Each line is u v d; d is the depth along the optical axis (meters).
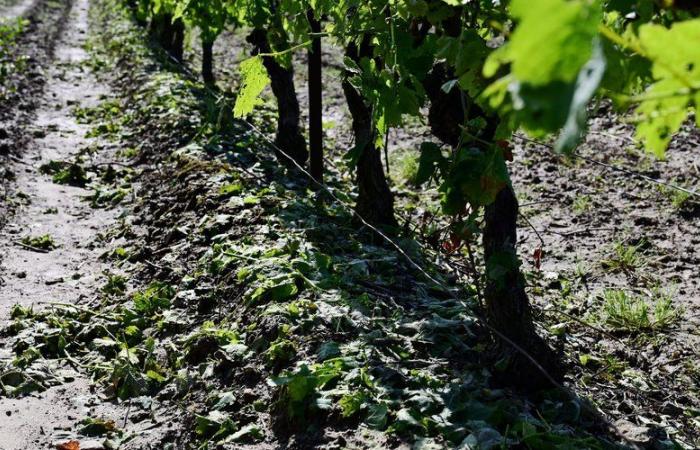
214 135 9.02
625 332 5.24
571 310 5.57
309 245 5.63
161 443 3.79
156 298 5.31
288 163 8.20
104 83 14.95
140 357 4.68
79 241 6.86
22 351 4.75
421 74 3.31
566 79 0.81
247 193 6.92
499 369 3.81
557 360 3.88
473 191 2.92
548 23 0.79
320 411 3.60
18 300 5.50
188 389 4.22
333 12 4.51
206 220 6.46
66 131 10.91
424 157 3.11
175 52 16.17
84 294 5.69
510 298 3.77
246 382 4.10
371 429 3.44
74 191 8.26
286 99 8.17
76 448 3.70
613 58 1.50
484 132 3.47
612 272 6.26
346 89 5.90
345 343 4.23
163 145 9.19
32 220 7.26
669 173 8.35
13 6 31.00
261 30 7.87
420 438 3.29
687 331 5.22
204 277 5.50
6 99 11.95
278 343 4.21
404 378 3.80
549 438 3.28
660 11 2.01
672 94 1.22
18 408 4.13
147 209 7.35
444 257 5.95
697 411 4.14
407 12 3.25
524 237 7.07
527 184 8.45
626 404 4.06
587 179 8.42
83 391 4.37
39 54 17.83
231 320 4.80
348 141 10.45
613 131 9.94
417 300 4.98
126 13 23.75
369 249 5.78
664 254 6.55
